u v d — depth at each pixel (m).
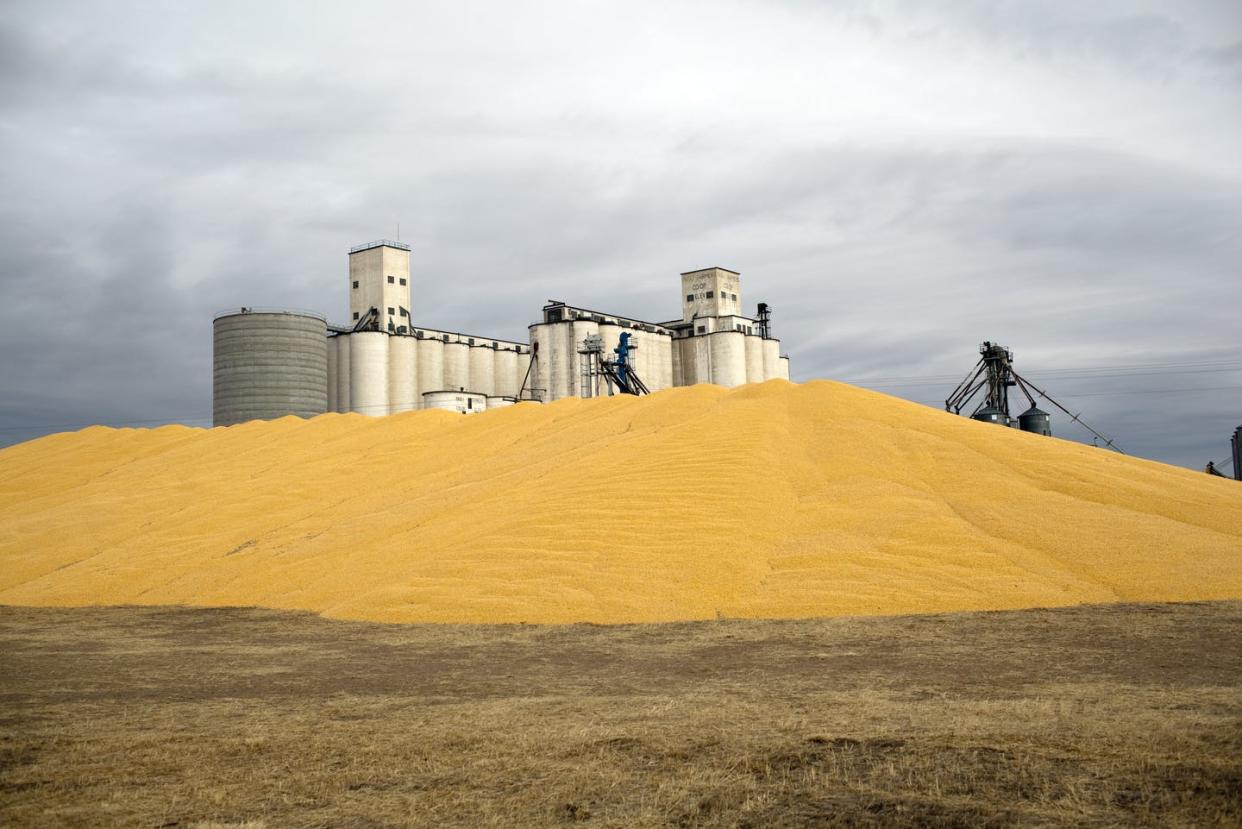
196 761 14.02
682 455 43.53
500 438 58.56
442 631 29.42
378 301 134.12
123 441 77.38
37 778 13.16
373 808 11.59
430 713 17.53
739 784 11.98
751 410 49.19
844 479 41.22
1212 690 17.66
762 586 31.89
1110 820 10.26
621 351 127.56
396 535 41.66
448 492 47.09
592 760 13.36
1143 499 38.88
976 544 34.41
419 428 64.50
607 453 45.75
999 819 10.36
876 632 26.42
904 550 34.09
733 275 156.25
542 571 33.97
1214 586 30.38
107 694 20.58
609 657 24.12
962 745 13.33
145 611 37.12
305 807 11.69
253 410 122.62
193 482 59.00
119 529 51.25
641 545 35.28
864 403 49.75
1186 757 12.38
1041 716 15.49
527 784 12.34
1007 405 100.56
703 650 24.67
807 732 14.80
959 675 20.17
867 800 11.17
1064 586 31.14
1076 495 39.62
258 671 23.53
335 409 133.75
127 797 12.23
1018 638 24.75
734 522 36.66
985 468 41.84
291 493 53.47
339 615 33.25
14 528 52.66
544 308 137.75
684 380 148.75
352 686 21.09
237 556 43.94
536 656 24.66
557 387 132.38
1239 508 38.22
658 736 14.71
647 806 11.31
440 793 12.09
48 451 78.06
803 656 23.28
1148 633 24.80
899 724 15.23
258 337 123.00
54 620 35.50
